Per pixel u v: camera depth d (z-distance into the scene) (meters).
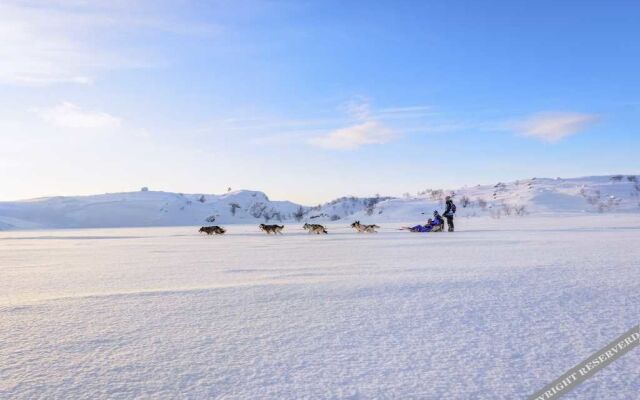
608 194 132.88
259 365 3.64
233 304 5.96
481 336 4.34
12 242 27.81
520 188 159.38
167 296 6.59
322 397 3.02
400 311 5.41
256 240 23.09
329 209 192.38
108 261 12.69
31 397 3.09
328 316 5.23
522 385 3.18
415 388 3.14
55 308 5.84
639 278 7.36
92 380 3.38
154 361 3.77
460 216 115.69
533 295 6.17
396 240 19.34
